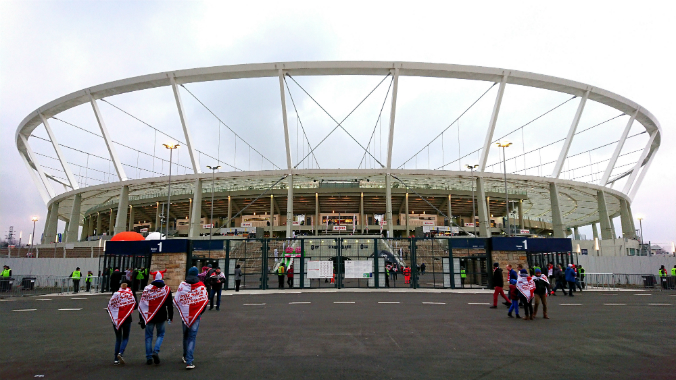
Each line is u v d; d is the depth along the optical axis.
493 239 26.36
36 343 10.31
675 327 12.23
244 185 56.56
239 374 7.28
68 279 29.97
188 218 70.19
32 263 33.50
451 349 9.27
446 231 52.38
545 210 83.81
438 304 18.16
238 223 66.00
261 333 11.31
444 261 26.91
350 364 7.96
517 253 26.41
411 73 44.28
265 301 19.70
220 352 9.04
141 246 26.47
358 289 26.06
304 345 9.74
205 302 7.98
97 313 16.33
